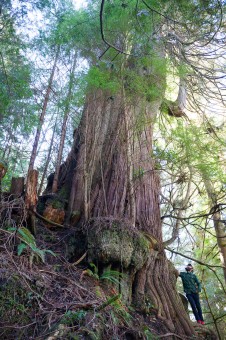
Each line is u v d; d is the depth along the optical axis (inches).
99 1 277.1
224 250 474.3
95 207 296.5
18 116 350.9
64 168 375.2
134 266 259.6
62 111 347.6
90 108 349.1
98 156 330.6
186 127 340.5
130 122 325.1
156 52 290.4
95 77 277.9
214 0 230.5
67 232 287.3
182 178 360.2
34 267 209.0
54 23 321.4
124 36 272.2
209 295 548.4
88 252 256.4
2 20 324.2
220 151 340.8
